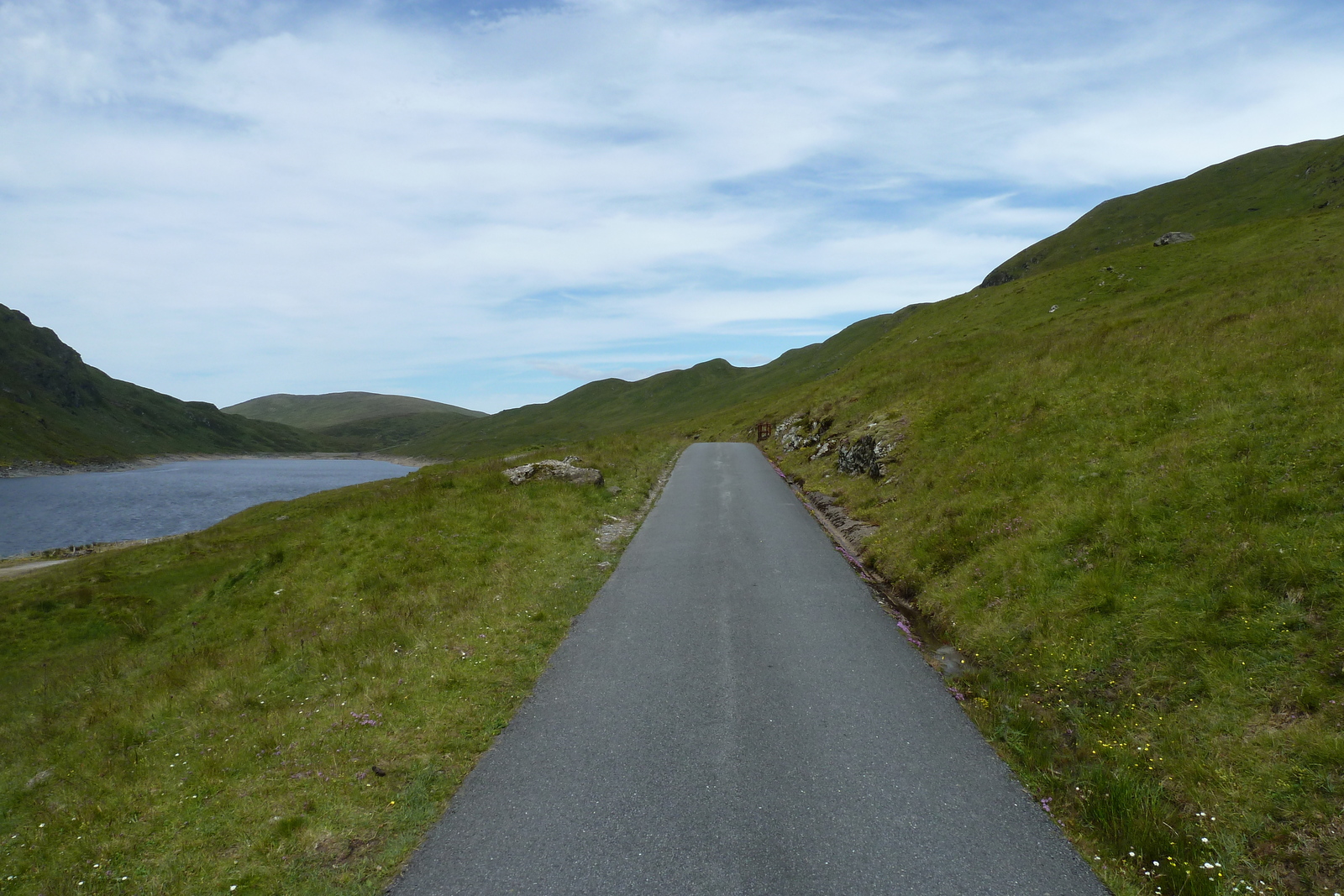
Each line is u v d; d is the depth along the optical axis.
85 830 6.54
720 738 7.28
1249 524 8.49
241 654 12.69
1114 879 5.04
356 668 10.32
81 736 10.38
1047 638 8.73
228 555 32.78
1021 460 14.55
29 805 7.86
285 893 5.26
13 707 15.24
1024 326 47.66
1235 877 4.96
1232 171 166.12
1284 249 44.97
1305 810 5.20
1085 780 6.27
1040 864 5.23
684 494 24.22
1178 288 41.06
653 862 5.31
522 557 15.94
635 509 21.62
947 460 17.28
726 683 8.70
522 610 12.16
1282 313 16.41
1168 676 7.18
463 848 5.63
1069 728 7.24
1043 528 11.14
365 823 6.11
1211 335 16.80
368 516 20.86
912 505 16.03
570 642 10.49
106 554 41.81
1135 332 20.67
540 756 7.11
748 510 20.70
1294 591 7.21
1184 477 10.34
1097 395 16.20
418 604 13.21
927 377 29.08
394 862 5.55
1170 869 5.07
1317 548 7.48
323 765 7.21
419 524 18.97
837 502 20.39
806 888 4.98
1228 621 7.35
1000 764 6.70
